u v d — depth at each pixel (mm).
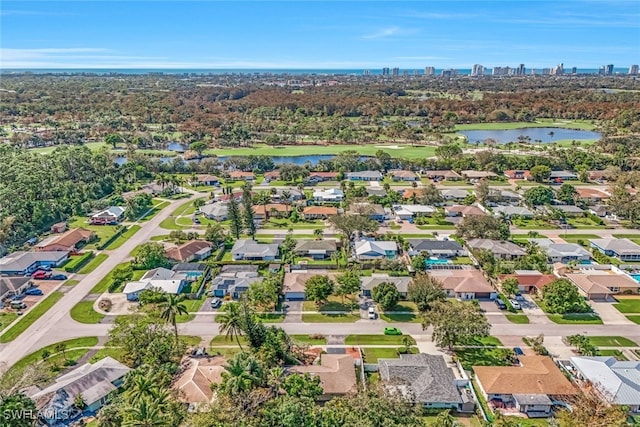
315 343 81188
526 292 99562
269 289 92438
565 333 84438
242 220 139000
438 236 132000
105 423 57344
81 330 85062
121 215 149875
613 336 83375
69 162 179750
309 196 171125
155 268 108875
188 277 106062
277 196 169375
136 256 114688
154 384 61812
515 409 65375
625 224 142875
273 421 53531
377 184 188375
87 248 124500
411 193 167125
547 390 66250
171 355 74062
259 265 112688
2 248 121000
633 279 101062
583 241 128125
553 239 130500
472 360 76375
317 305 94500
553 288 92188
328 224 143500
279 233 136000
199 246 120750
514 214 147250
